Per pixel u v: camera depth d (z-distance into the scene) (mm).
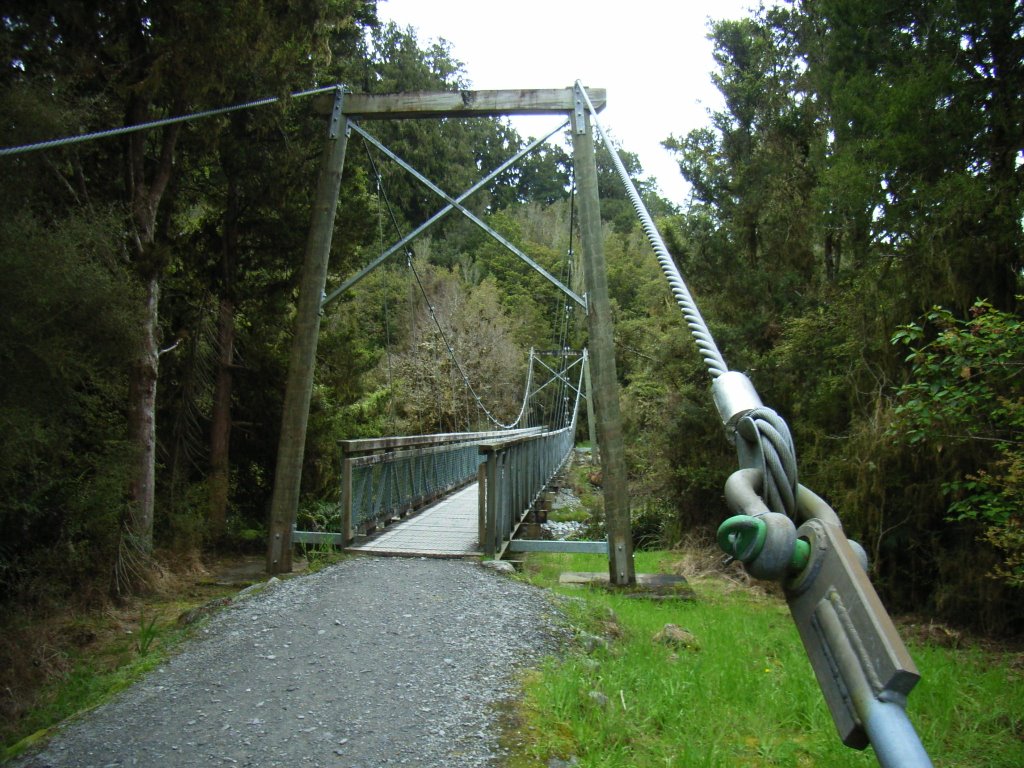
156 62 5715
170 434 8227
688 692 3527
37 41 4977
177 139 7277
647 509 12844
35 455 4730
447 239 32812
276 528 6570
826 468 7551
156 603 5922
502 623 4469
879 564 7020
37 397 4516
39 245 4273
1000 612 6180
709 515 10758
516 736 2961
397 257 26109
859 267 7930
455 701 3295
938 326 6508
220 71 6070
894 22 7320
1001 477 4840
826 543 684
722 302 10523
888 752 538
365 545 6844
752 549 706
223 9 5621
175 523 7148
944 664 4488
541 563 7973
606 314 6820
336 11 7297
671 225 11273
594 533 13172
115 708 3299
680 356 11367
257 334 8922
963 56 6500
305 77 7613
